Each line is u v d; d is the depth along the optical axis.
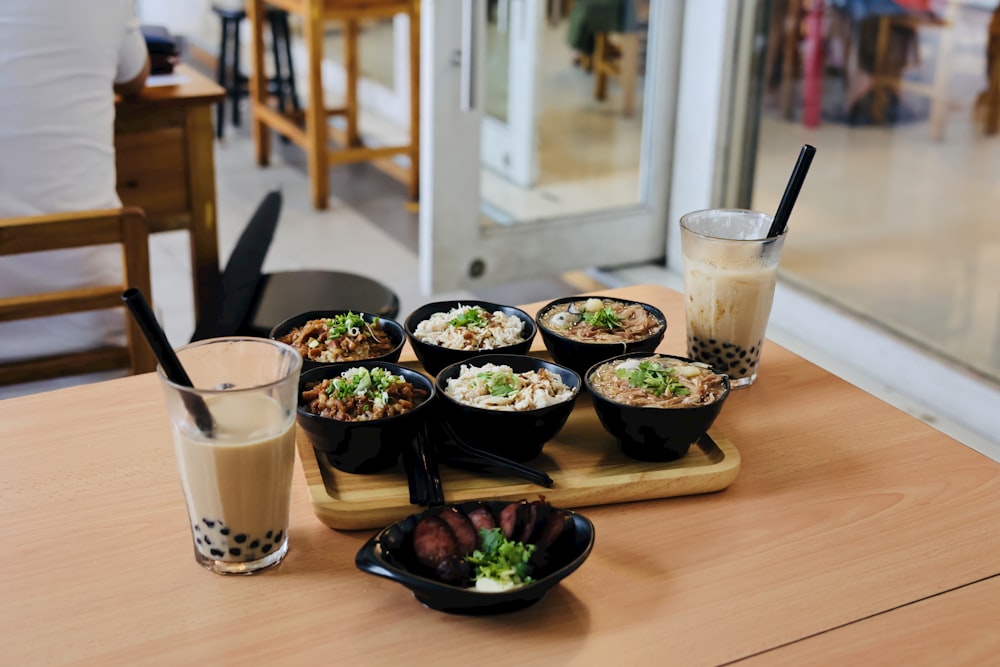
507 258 3.28
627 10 3.22
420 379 1.13
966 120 3.25
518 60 3.06
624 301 1.40
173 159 2.41
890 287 3.10
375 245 3.89
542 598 0.91
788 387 1.33
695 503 1.07
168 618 0.88
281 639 0.86
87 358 2.02
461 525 0.93
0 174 1.88
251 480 0.91
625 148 3.43
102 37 1.90
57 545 0.98
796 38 3.32
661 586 0.93
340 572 0.95
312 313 1.31
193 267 2.54
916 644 0.87
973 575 0.96
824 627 0.88
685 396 1.10
